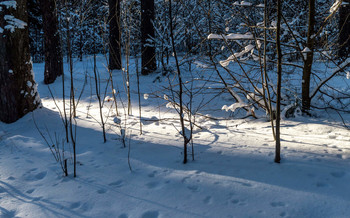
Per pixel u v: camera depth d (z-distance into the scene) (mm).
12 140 4035
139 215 2100
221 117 4855
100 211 2178
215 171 2715
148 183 2576
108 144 3723
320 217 1946
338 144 3145
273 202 2146
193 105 5824
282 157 2887
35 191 2525
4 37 4785
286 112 4480
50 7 8906
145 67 9898
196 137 3824
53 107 6180
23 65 5047
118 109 5902
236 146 3332
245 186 2395
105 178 2727
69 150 3578
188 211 2109
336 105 5031
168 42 10195
